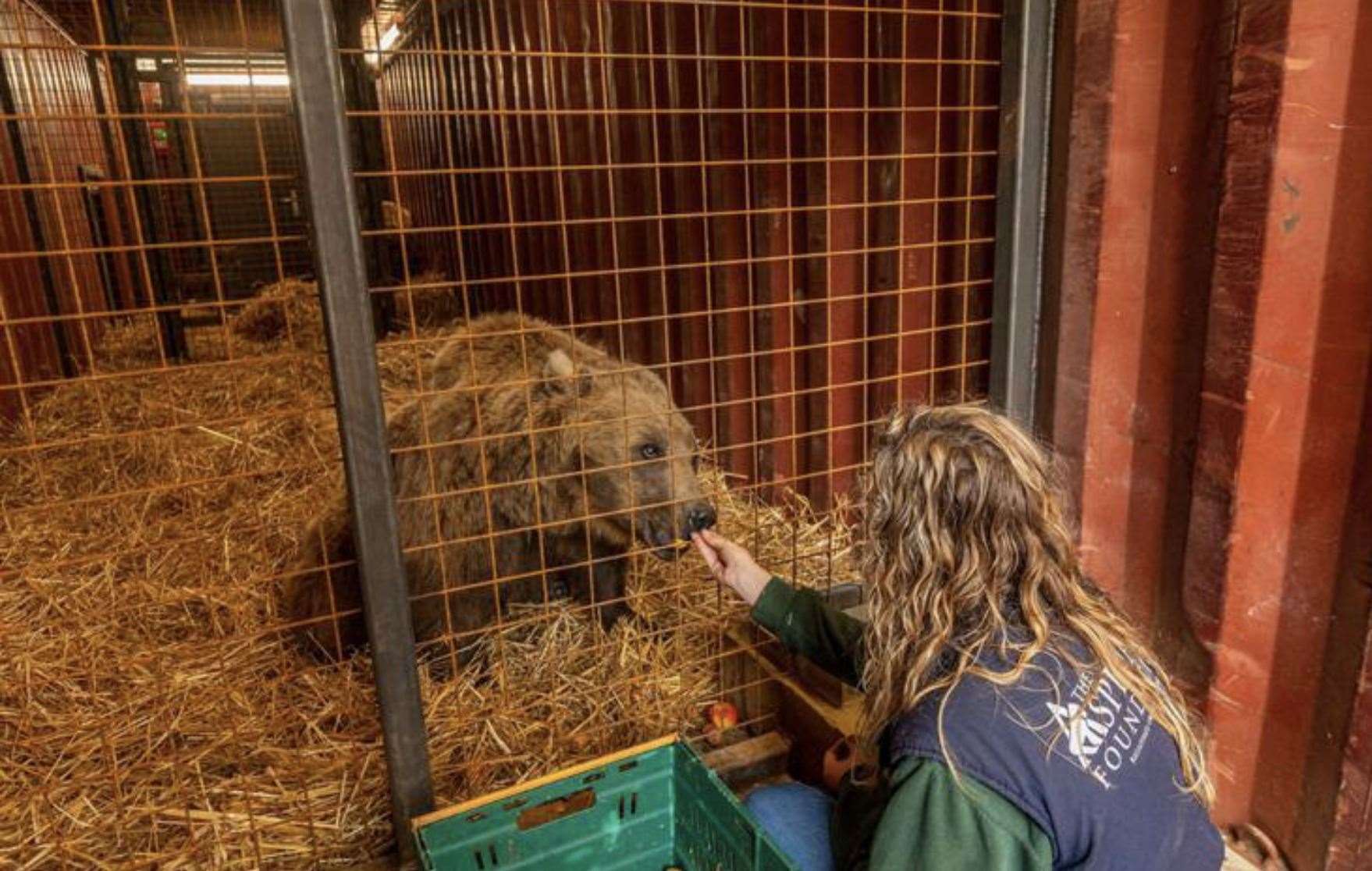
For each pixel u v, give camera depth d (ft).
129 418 21.65
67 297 28.50
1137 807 4.83
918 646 5.31
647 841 8.44
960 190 11.71
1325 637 8.09
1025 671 5.02
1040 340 9.99
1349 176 7.43
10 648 11.96
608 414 11.61
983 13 10.00
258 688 11.18
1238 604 8.48
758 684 10.65
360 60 45.19
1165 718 5.29
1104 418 9.50
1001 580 5.29
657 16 17.16
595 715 10.89
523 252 28.48
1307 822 8.45
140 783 9.53
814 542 14.35
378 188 47.47
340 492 13.42
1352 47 7.25
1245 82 7.62
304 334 28.58
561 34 22.04
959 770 4.72
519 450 11.62
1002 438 5.43
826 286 13.82
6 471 18.76
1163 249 8.82
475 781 9.85
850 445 14.35
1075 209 9.27
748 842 7.16
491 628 10.47
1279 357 7.88
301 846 8.84
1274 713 8.66
